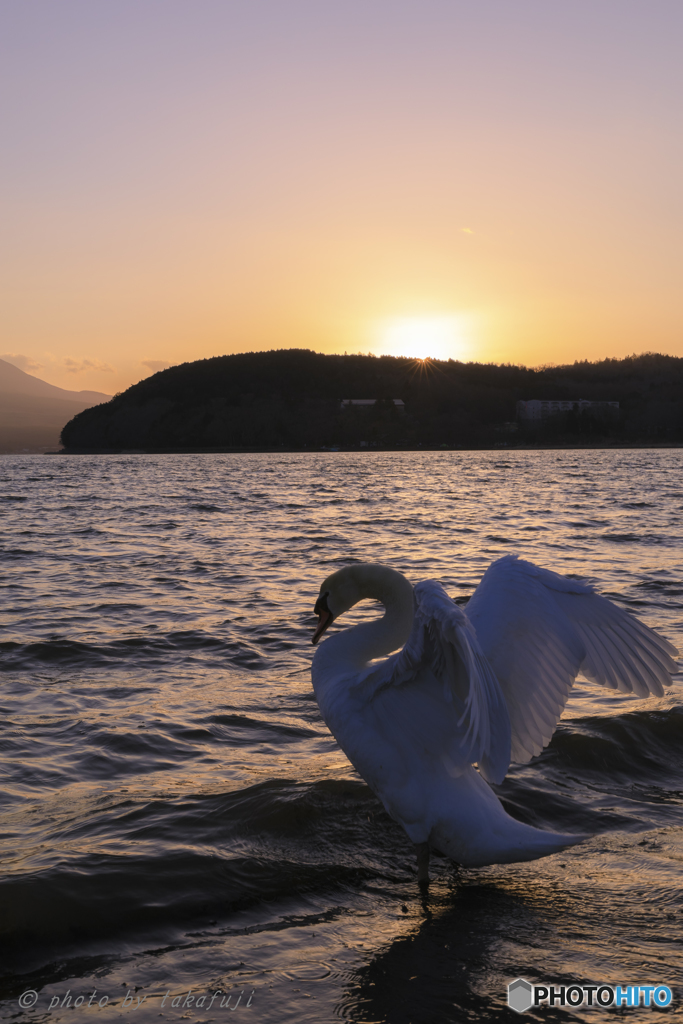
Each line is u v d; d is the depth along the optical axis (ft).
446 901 11.62
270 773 15.80
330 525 73.00
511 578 12.59
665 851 13.06
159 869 11.97
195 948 10.30
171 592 37.83
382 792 11.94
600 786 15.66
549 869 12.58
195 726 18.76
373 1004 9.09
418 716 11.68
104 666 24.45
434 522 75.41
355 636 13.44
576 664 12.06
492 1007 9.05
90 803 14.46
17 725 18.81
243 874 12.10
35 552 53.16
